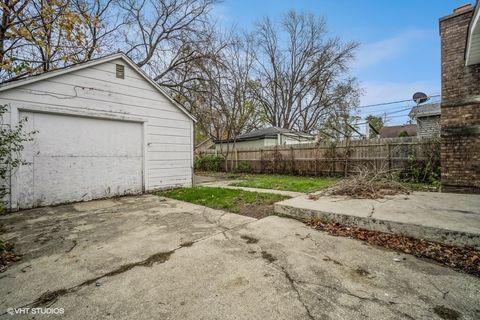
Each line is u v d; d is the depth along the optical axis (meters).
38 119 4.84
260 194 5.96
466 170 5.28
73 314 1.64
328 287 1.90
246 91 16.12
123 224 3.70
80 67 5.29
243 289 1.90
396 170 7.96
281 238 3.01
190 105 13.07
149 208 4.75
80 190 5.43
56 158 5.08
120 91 6.04
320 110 25.41
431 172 7.29
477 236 2.47
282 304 1.70
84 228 3.52
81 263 2.41
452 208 3.64
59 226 3.62
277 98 25.98
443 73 5.61
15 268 2.32
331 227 3.39
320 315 1.58
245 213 4.29
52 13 7.63
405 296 1.77
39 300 1.81
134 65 6.22
